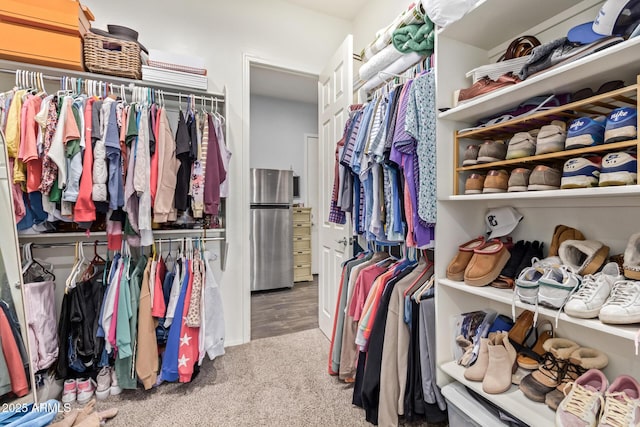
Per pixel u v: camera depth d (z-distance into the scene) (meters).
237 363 1.92
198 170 1.77
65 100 1.45
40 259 1.74
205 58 2.13
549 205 1.17
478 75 1.17
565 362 1.00
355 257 1.87
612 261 0.92
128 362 1.57
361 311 1.53
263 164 4.30
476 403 1.12
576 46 0.85
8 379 1.29
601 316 0.77
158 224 1.86
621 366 0.98
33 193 1.50
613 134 0.78
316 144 4.67
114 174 1.53
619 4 0.79
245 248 2.27
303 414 1.42
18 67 1.58
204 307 1.74
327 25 2.56
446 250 1.25
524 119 1.00
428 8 1.18
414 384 1.25
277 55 2.37
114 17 1.92
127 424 1.36
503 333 1.17
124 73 1.73
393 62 1.65
